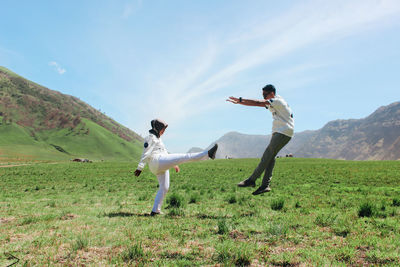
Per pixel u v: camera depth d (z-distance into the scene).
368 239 3.49
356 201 7.36
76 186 15.19
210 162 55.56
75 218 5.24
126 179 19.31
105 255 2.93
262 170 5.21
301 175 20.02
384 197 8.18
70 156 183.62
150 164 5.73
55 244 3.33
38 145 194.88
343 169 26.27
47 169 34.97
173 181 16.47
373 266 2.57
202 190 11.01
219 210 6.24
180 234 3.82
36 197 10.25
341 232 3.92
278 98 5.11
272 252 3.04
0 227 4.43
